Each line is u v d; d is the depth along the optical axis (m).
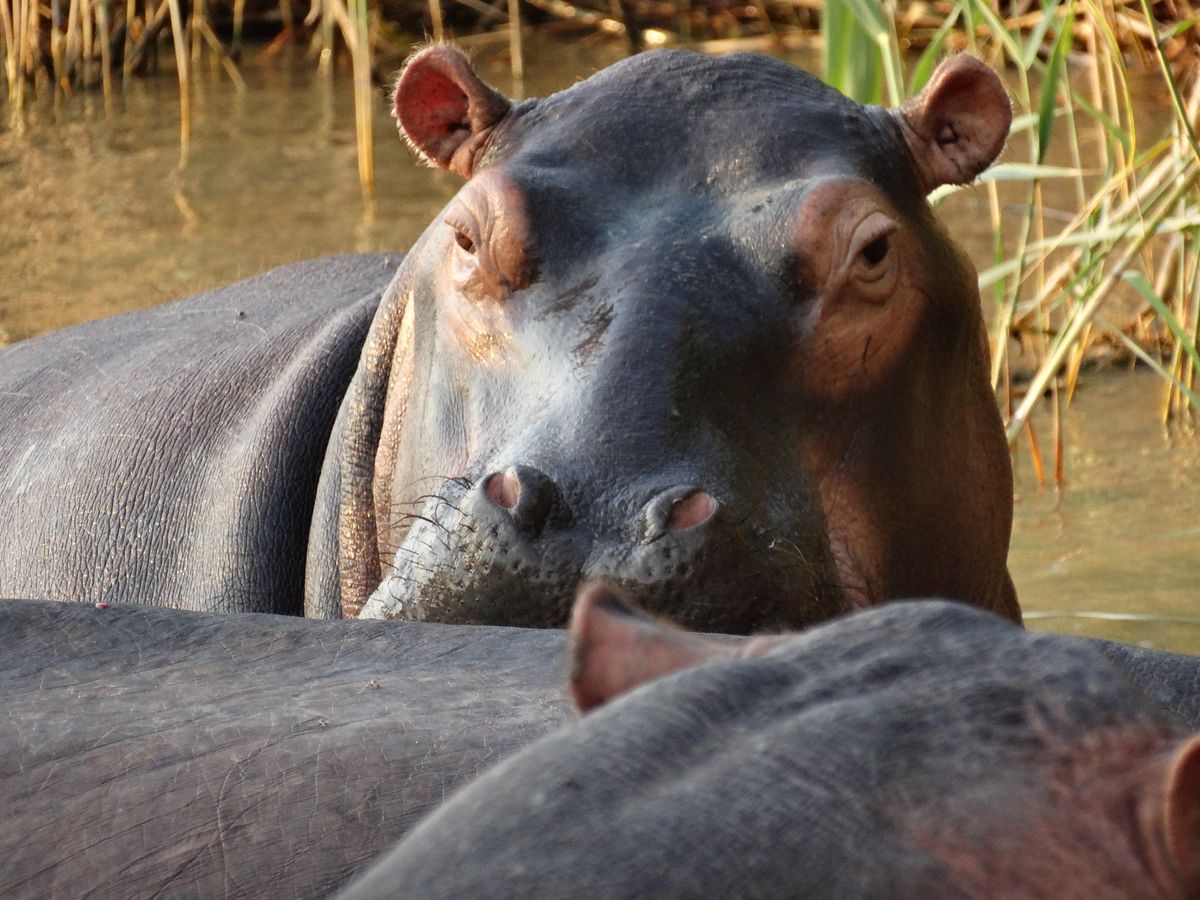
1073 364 25.86
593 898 4.12
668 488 12.92
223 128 42.47
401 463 16.55
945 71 16.19
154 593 19.75
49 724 7.93
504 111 16.36
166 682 8.41
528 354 14.27
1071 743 4.61
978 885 4.36
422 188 37.06
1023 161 36.69
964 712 4.66
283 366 21.48
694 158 15.11
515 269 14.49
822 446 14.62
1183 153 24.55
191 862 7.25
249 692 8.23
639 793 4.38
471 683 8.25
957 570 16.61
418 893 4.12
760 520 13.30
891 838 4.39
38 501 21.17
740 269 14.37
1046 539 22.45
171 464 20.62
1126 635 19.62
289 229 34.28
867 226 14.66
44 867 7.32
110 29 48.00
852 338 14.72
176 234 34.19
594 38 52.03
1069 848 4.42
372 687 8.23
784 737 4.56
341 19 45.41
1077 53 43.16
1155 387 27.42
